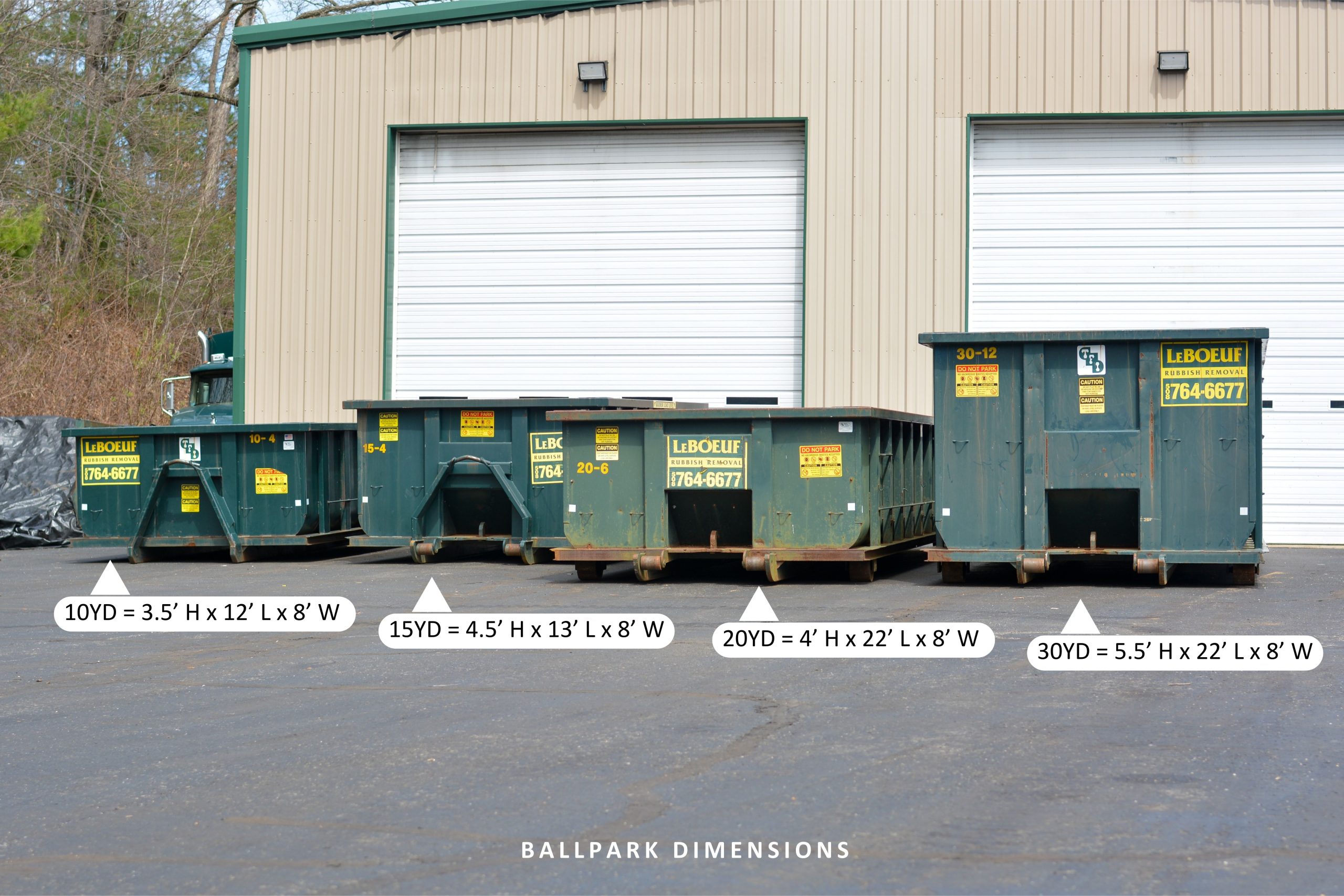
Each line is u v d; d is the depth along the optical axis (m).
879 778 5.10
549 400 14.20
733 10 18.30
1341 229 17.27
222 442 15.31
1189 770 5.18
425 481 14.51
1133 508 11.51
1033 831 4.43
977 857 4.19
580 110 18.61
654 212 18.70
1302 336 17.31
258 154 19.33
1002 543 11.63
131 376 34.47
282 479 15.16
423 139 19.22
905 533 13.62
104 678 7.70
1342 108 17.06
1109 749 5.53
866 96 17.97
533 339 18.94
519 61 18.77
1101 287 17.69
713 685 7.07
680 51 18.39
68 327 34.72
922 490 14.55
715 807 4.75
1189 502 11.25
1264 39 17.25
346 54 19.17
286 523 15.13
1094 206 17.72
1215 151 17.52
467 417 14.43
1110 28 17.52
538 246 18.95
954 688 6.91
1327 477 17.19
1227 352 11.20
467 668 7.77
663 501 12.20
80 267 37.94
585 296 18.86
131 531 15.43
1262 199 17.44
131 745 5.92
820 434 11.95
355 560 15.45
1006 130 17.92
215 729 6.21
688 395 18.55
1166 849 4.25
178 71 41.31
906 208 17.84
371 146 19.09
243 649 8.73
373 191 19.08
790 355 18.33
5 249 32.12
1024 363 11.58
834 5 18.06
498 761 5.45
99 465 15.52
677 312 18.61
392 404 14.56
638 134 18.75
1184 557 11.22
